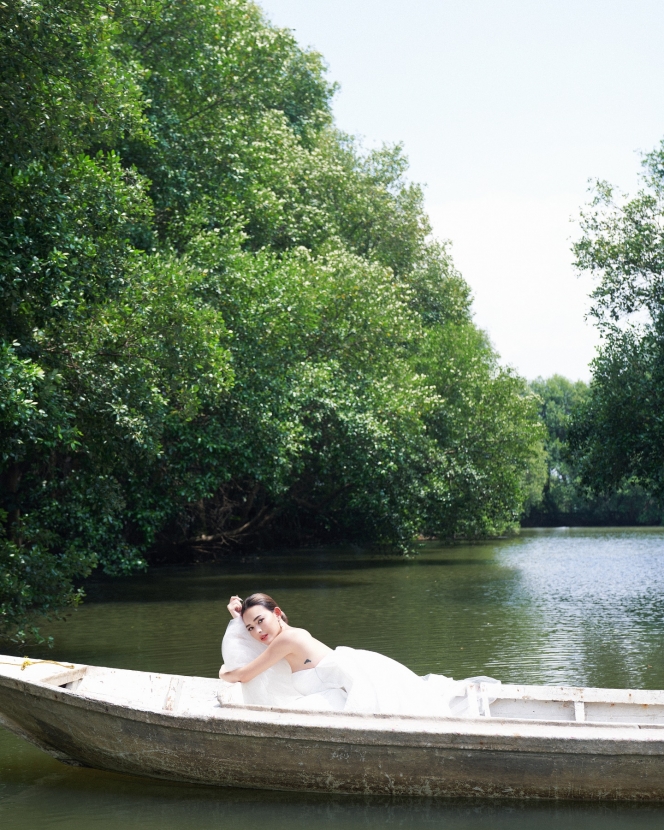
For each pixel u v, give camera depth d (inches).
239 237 842.2
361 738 236.5
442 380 1411.2
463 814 229.0
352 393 1007.6
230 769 245.0
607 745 231.6
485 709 273.1
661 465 879.7
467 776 236.2
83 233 544.4
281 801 240.2
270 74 913.5
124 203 583.2
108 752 254.2
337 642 525.3
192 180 844.6
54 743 262.5
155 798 243.9
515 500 1432.1
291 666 266.4
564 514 2878.9
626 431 887.7
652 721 274.4
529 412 1481.3
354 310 1023.0
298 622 617.6
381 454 1022.4
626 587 873.5
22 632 475.2
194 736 243.9
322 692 264.2
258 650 269.9
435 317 1569.9
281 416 885.2
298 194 1125.7
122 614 679.7
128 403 587.2
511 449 1416.1
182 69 829.8
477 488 1321.4
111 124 549.3
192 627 601.9
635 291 904.3
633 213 905.5
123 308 585.9
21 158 435.2
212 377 671.1
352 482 1084.5
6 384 417.7
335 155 1411.2
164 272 655.1
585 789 234.7
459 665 448.8
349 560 1299.2
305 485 1268.5
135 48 801.6
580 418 935.7
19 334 498.9
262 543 1578.5
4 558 474.0
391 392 1070.4
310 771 240.5
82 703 249.3
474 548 1596.9
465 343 1457.9
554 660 460.8
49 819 227.0
